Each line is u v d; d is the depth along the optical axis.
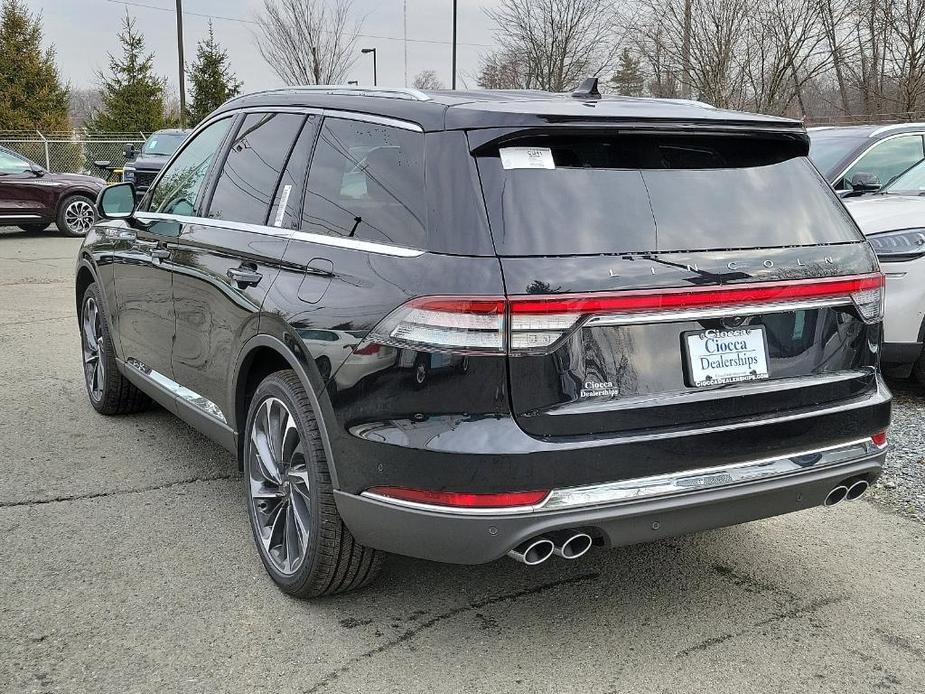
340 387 2.86
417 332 2.64
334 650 2.98
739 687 2.82
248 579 3.46
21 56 37.88
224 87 42.25
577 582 3.51
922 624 3.22
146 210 4.78
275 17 28.20
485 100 2.98
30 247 14.92
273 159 3.68
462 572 3.57
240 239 3.63
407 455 2.65
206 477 4.53
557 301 2.59
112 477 4.50
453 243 2.67
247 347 3.44
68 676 2.80
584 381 2.64
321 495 3.03
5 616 3.14
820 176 3.30
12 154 16.41
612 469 2.65
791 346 2.99
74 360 6.95
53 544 3.72
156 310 4.45
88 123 42.34
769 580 3.54
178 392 4.33
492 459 2.55
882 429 3.20
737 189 3.02
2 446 4.93
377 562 3.17
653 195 2.85
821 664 2.96
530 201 2.69
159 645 2.98
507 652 2.99
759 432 2.87
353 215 3.09
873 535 3.99
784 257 2.95
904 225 5.67
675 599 3.38
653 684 2.83
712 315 2.80
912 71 18.70
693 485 2.76
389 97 3.21
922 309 5.58
